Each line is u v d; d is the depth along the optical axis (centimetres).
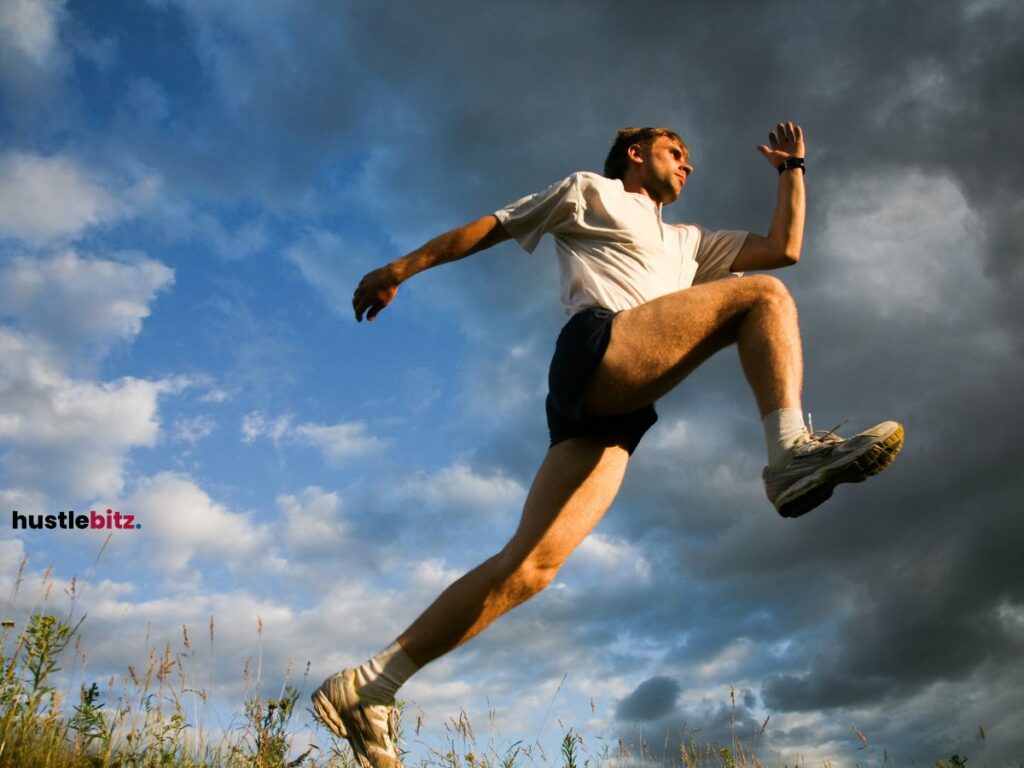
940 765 433
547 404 364
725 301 321
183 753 368
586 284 344
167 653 376
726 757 462
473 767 416
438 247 358
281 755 362
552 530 343
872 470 281
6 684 341
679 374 324
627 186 392
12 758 315
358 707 343
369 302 358
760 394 312
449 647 346
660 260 358
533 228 363
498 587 342
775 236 382
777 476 296
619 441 352
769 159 396
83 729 345
